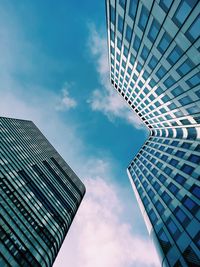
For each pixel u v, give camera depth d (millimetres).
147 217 36875
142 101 49969
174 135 51375
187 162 35375
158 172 44719
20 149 64000
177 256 23094
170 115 42312
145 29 27250
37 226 39875
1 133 60375
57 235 43781
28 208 42062
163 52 27062
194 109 32469
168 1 20344
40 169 66000
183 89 29688
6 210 35469
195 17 18531
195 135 40562
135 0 25312
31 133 86562
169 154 45812
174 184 34156
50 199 54625
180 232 24766
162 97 37750
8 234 31625
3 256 27766
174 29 22078
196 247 20672
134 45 33094
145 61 33344
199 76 24531
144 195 44219
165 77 31391
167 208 31344
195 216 23672
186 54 23328
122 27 33156
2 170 44625
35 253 33625
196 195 26266
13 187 43250
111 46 43750
